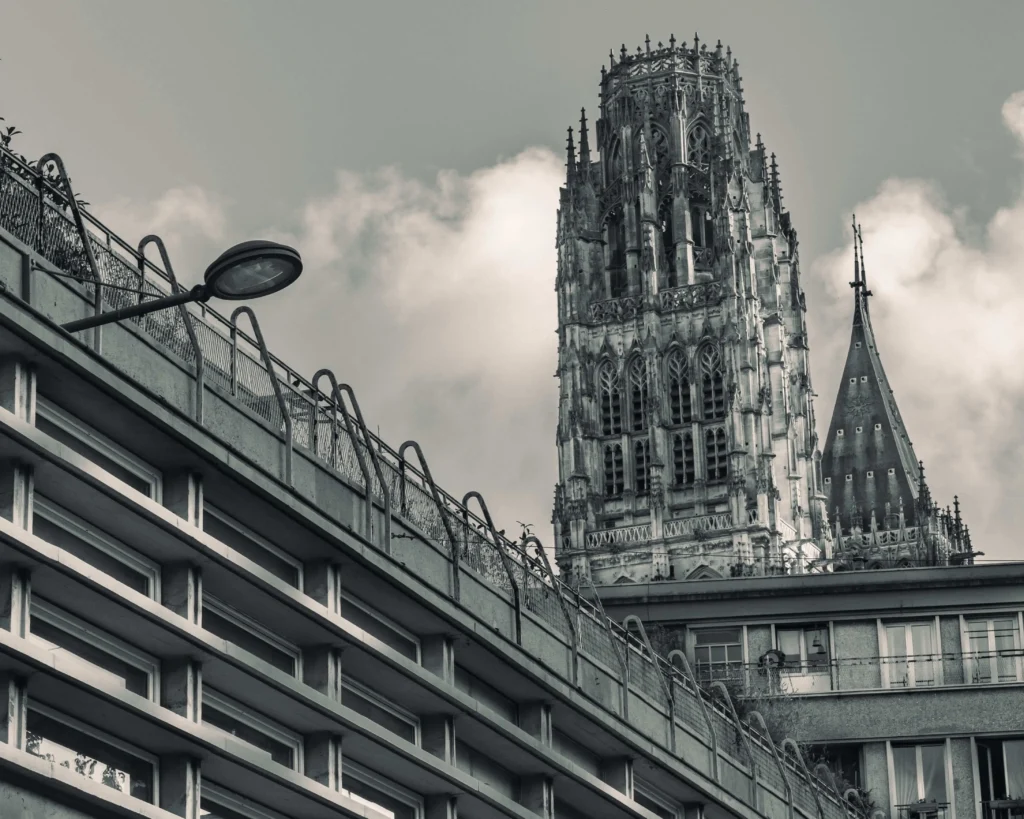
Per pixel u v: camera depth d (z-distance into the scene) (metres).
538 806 56.75
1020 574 93.31
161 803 41.34
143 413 40.84
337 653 47.28
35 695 38.53
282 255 36.56
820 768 85.31
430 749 51.59
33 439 37.81
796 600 94.38
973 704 92.00
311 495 47.59
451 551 53.47
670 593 95.06
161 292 44.97
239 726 44.88
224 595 44.56
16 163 41.66
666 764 63.75
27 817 36.88
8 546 37.12
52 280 40.34
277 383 47.03
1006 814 91.12
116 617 40.34
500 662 54.38
